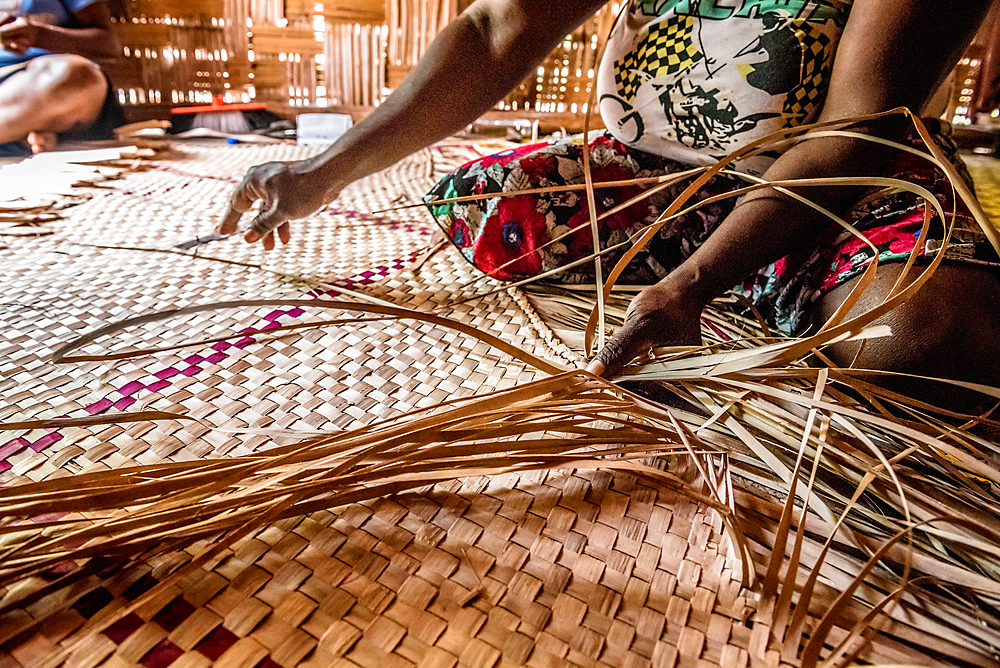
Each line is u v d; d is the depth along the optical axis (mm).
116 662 552
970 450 837
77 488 634
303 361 1042
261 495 654
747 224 978
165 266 1397
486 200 1374
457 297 1314
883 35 979
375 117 1175
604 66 1367
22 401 891
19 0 2916
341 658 573
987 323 967
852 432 760
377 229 1768
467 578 663
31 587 609
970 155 2979
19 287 1244
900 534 645
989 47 3117
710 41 1204
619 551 714
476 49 1152
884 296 994
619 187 1381
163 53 3418
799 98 1167
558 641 605
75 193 1926
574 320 1242
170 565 643
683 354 935
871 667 568
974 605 686
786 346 784
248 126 3443
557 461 745
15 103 2625
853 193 1153
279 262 1465
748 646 616
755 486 838
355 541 695
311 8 3504
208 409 908
